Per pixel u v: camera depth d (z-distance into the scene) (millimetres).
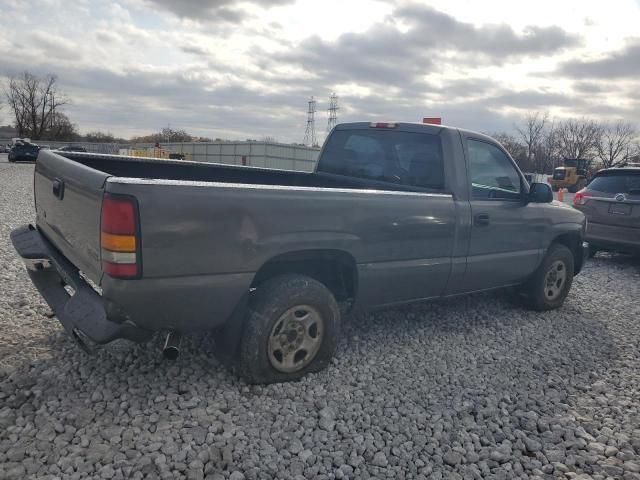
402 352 4109
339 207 3396
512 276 4973
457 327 4820
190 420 2854
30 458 2426
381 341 4312
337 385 3424
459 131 4465
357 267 3598
